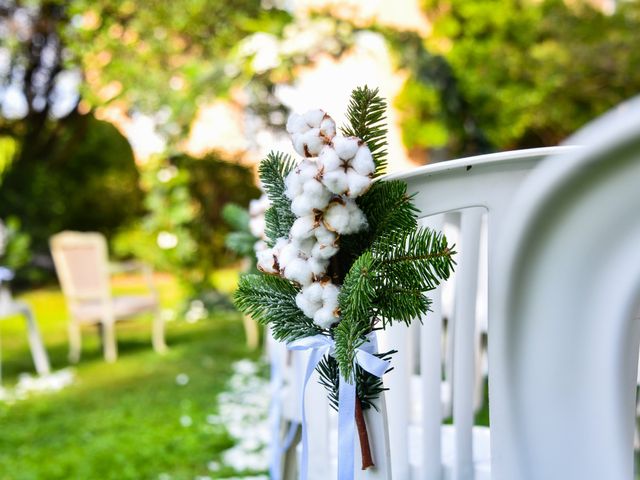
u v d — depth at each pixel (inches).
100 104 247.8
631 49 308.0
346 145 34.1
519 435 23.0
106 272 223.0
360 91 39.8
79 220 459.5
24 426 152.3
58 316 330.3
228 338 257.1
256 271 70.9
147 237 292.7
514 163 37.4
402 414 46.3
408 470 46.6
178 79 244.7
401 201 37.3
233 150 322.0
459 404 45.1
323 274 36.9
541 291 21.0
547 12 313.9
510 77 305.7
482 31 309.4
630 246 19.2
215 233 321.4
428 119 257.9
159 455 126.0
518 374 22.2
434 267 36.6
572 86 318.3
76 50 240.8
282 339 39.8
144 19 238.2
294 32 210.8
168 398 172.6
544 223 19.9
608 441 21.4
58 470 120.4
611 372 20.9
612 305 20.1
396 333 45.9
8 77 349.4
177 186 270.7
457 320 44.9
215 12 244.5
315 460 49.6
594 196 18.8
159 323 237.9
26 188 413.4
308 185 34.7
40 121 387.9
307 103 194.2
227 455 124.2
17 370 214.1
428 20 309.4
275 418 73.2
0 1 287.9
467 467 45.4
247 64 217.9
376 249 37.2
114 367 212.8
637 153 17.4
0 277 198.5
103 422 153.0
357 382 38.2
